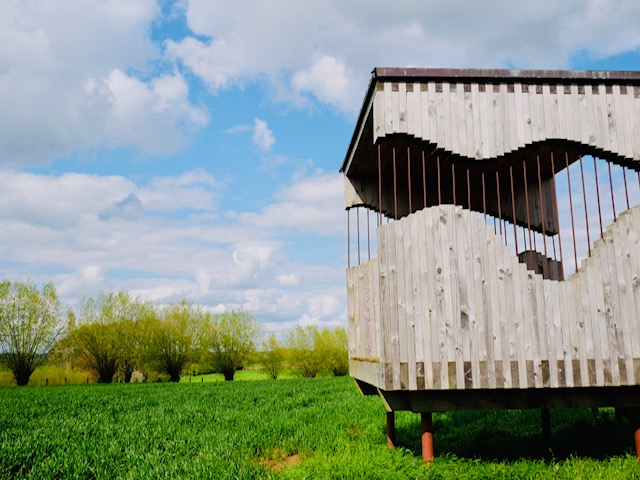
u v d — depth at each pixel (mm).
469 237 6734
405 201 10148
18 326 40438
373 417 11078
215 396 18781
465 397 6820
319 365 44469
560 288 6789
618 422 9055
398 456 6973
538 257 9695
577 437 8383
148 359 43438
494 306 6613
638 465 6711
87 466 7195
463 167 9320
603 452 7492
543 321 6668
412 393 6762
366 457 6941
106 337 42094
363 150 8633
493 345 6531
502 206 10016
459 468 6488
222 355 45031
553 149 8195
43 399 19234
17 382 40625
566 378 6578
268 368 46094
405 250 6656
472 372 6441
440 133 6969
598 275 6910
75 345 42594
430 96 7051
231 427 10328
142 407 15578
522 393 6898
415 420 10781
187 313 44688
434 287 6594
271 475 6414
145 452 8133
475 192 10242
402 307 6527
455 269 6645
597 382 6625
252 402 15812
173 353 43688
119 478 6617
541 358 6582
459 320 6539
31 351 40688
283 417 11297
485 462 7008
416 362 6430
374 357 7387
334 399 15844
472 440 8641
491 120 7113
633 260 7031
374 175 10078
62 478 6809
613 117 7352
